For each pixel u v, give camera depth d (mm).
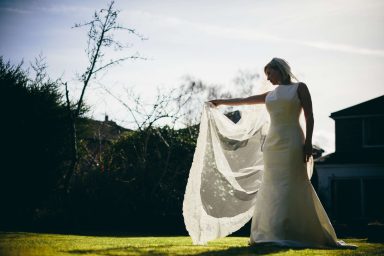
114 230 13914
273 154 5637
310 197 5531
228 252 4219
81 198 14547
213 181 5906
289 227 5355
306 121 5715
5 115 12734
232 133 6180
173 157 16594
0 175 12695
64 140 13930
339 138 24344
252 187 6141
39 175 13195
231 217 5887
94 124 16094
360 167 22594
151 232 13922
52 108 13766
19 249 3963
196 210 5688
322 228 5461
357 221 18562
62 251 3953
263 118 6355
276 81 6039
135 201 15250
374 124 23672
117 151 17062
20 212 13148
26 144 12914
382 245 5809
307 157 5633
